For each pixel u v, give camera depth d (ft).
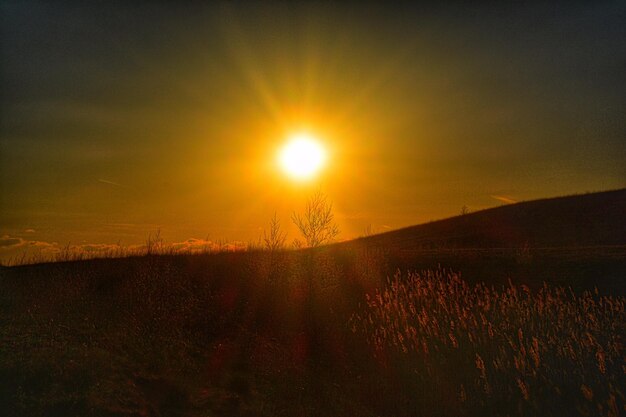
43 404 22.89
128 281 55.83
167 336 40.16
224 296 54.13
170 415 25.27
